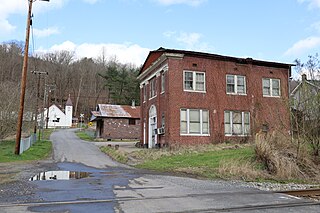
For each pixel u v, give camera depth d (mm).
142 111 32500
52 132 61719
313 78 18531
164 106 25609
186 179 12383
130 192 9117
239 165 14867
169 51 24969
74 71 105938
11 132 32812
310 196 9781
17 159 20062
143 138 31844
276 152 15570
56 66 101938
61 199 7949
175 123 24406
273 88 28562
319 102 16484
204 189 9945
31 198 8039
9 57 67500
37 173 13844
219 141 25625
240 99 27047
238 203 7828
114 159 22062
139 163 18875
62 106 101500
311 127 16438
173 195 8734
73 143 37312
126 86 74812
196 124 25172
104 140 44062
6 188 9617
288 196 8984
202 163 16609
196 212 6820
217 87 26328
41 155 23312
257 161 15594
